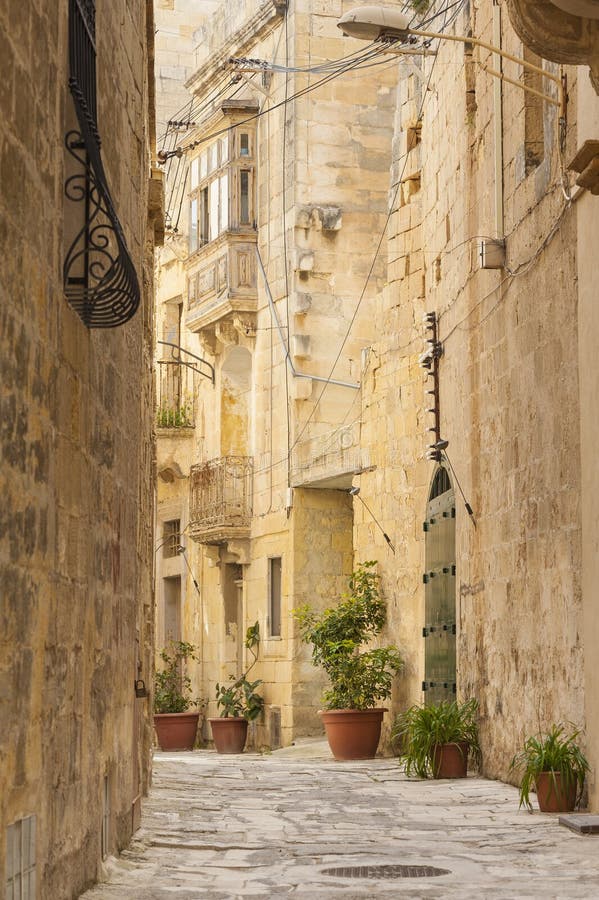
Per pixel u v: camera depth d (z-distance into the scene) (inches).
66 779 295.0
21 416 244.7
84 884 320.5
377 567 936.3
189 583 1306.6
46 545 269.4
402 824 480.1
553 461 563.2
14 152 238.7
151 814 500.4
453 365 768.9
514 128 637.3
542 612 577.9
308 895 332.5
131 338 441.1
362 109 1135.0
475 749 689.0
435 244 828.6
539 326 588.1
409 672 868.6
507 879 360.5
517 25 416.2
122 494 409.7
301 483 1070.4
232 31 1223.5
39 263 262.7
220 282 1189.7
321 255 1112.2
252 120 1186.0
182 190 1339.8
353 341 1114.1
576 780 504.1
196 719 1159.6
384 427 927.0
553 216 565.3
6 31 232.1
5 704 231.6
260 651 1143.0
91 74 321.1
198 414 1306.6
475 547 704.4
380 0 1134.4
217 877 361.7
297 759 902.4
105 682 364.5
